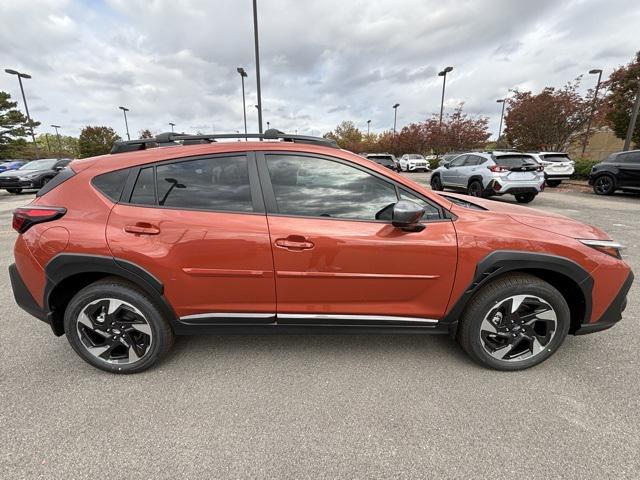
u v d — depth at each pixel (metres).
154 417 2.07
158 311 2.39
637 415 2.05
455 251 2.28
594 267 2.31
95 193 2.34
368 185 2.35
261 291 2.34
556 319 2.37
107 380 2.41
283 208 2.30
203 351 2.75
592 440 1.88
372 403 2.17
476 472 1.71
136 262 2.25
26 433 1.95
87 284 2.49
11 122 36.47
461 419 2.04
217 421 2.04
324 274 2.29
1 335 3.02
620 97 18.34
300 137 2.54
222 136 2.56
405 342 2.86
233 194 2.31
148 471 1.72
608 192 11.79
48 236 2.29
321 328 2.45
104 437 1.93
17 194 15.65
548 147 20.02
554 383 2.34
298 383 2.37
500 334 2.41
